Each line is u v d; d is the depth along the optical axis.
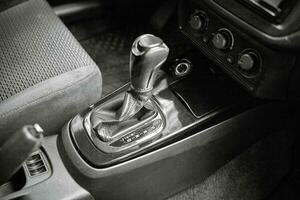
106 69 1.59
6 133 1.02
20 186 0.95
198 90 1.16
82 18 1.71
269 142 1.45
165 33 1.67
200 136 1.10
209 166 1.25
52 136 1.04
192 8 1.18
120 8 1.75
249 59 1.02
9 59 1.12
